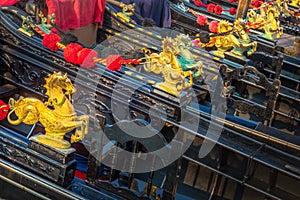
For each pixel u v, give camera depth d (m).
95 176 3.28
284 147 3.90
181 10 7.30
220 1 8.95
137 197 3.23
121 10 6.61
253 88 5.62
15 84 4.26
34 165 3.06
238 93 5.61
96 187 3.29
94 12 6.08
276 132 4.20
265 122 4.88
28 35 4.32
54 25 4.71
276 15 6.96
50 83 3.02
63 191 2.97
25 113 3.05
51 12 5.30
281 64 5.97
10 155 3.12
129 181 3.29
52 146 3.04
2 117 3.28
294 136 4.16
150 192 3.28
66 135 4.00
